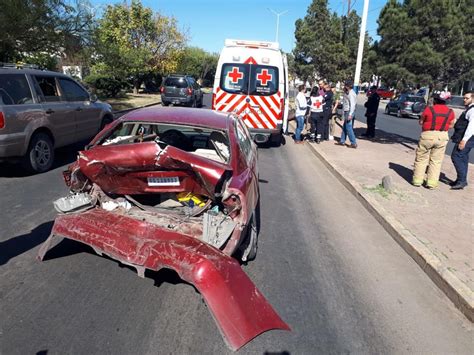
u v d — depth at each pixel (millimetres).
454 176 8953
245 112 11109
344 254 4840
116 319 3266
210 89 54000
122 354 2877
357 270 4445
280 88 11023
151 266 3371
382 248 5098
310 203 6816
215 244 3518
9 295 3523
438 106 7383
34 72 7637
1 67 7137
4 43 13352
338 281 4164
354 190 7445
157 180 3791
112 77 27250
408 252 4945
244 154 4531
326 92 12703
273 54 10984
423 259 4547
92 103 9414
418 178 7812
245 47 10961
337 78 38031
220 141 4797
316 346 3117
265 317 3193
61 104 8133
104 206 4242
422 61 12141
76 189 4168
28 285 3697
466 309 3678
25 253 4305
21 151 7043
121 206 4203
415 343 3256
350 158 10500
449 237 5273
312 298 3801
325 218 6102
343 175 8453
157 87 37938
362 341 3227
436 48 12406
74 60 17188
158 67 35969
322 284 4078
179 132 5316
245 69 10969
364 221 6066
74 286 3721
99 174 3869
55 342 2957
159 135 5191
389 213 6074
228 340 2949
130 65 28719
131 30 32938
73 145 10203
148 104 24516
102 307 3418
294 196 7188
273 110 11117
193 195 4031
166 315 3363
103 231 3744
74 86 8875
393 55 13297
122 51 27609
